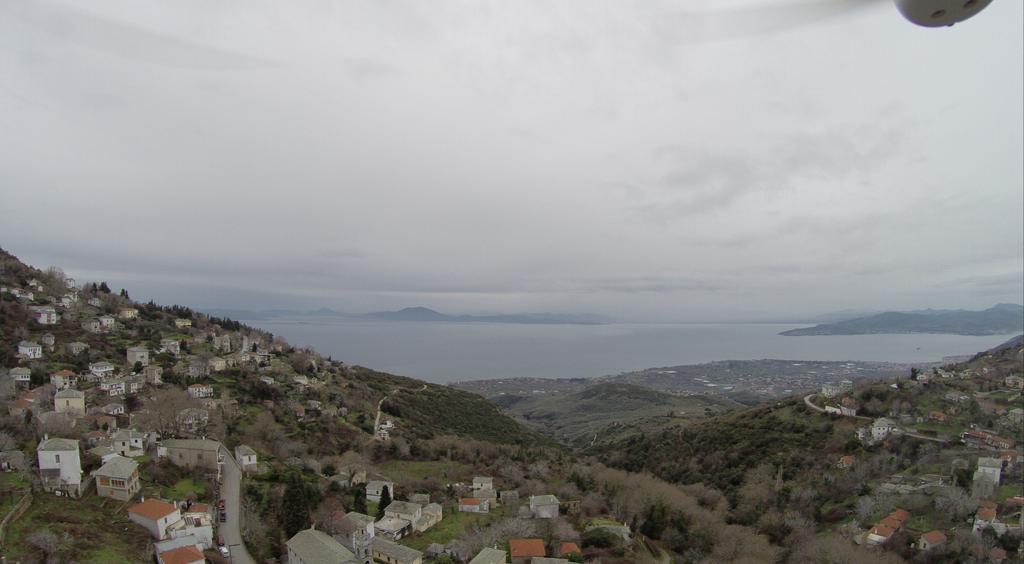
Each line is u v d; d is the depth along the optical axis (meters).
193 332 173.25
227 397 120.88
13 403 85.00
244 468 82.38
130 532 54.88
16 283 149.38
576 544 72.56
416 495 87.62
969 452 99.69
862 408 129.25
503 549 68.44
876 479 97.69
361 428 135.62
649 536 83.44
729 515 94.19
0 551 45.81
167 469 73.50
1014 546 67.94
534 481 105.12
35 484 58.16
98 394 102.19
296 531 65.50
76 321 142.88
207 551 57.34
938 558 68.81
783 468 111.69
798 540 80.69
